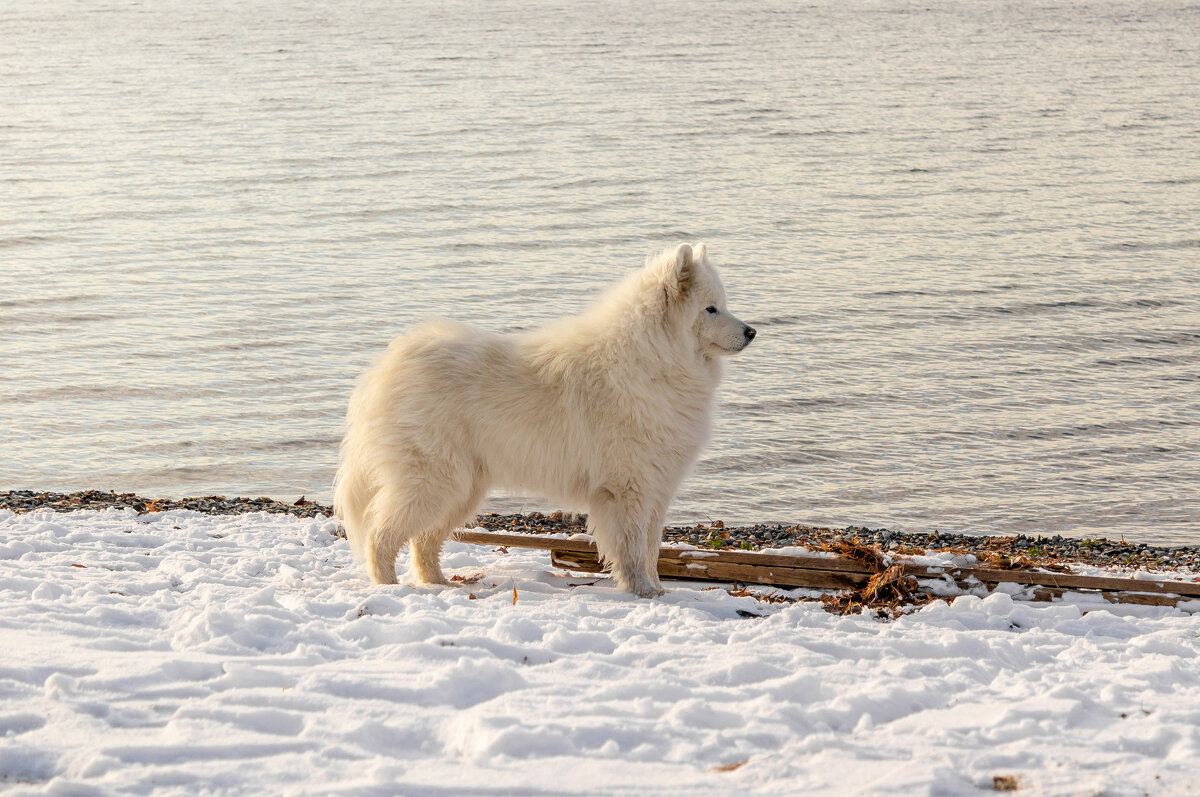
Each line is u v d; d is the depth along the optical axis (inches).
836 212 1221.7
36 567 268.5
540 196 1298.0
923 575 265.0
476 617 219.8
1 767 127.8
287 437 597.0
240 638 187.8
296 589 258.2
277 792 121.3
